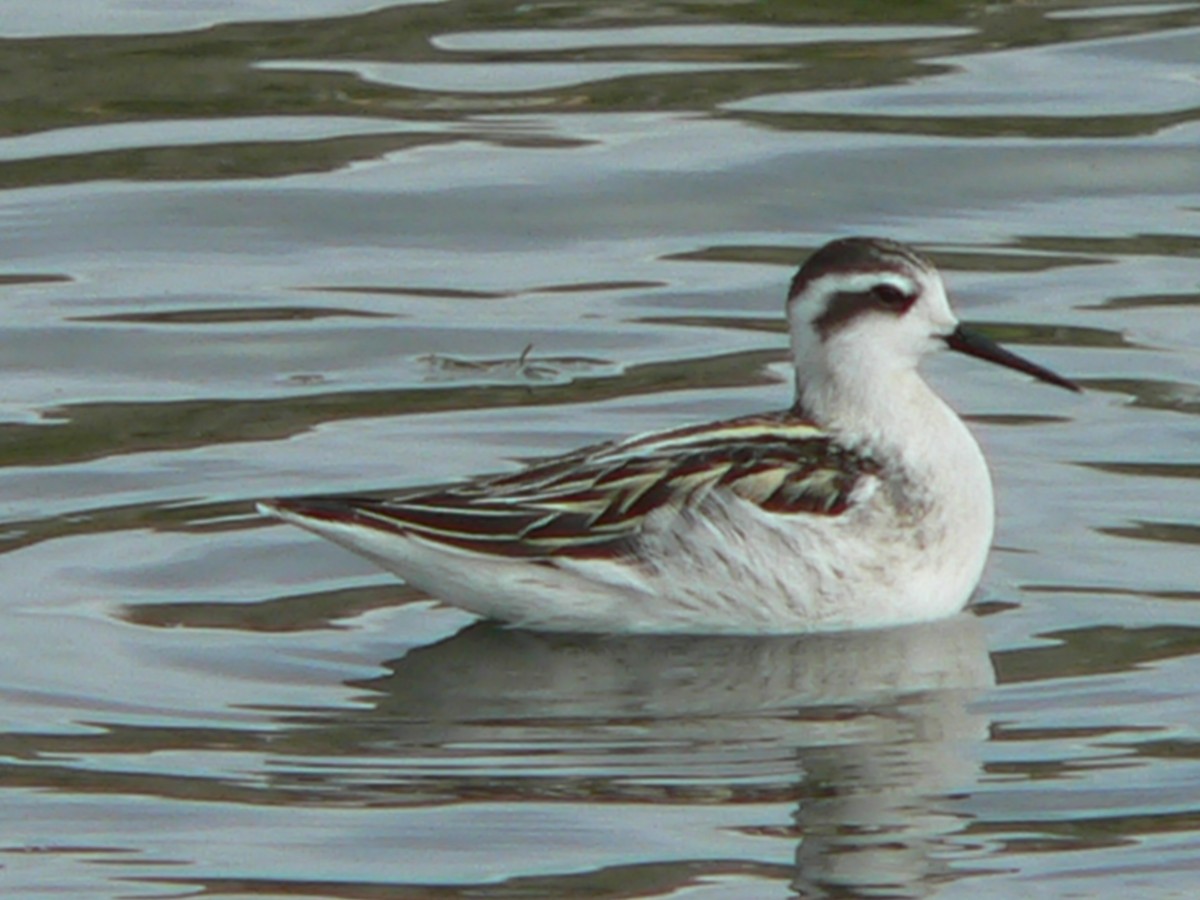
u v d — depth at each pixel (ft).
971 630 49.14
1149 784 42.68
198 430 57.72
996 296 64.44
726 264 66.80
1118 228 68.18
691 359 61.52
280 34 79.56
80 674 46.93
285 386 60.34
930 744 44.29
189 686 46.57
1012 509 53.78
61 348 62.18
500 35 79.77
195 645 48.24
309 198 70.03
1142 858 40.32
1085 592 50.37
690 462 49.55
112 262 66.95
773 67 77.25
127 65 77.15
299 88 75.82
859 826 41.45
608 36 79.56
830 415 50.90
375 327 63.41
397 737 44.68
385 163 71.72
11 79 75.97
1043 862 40.29
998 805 42.11
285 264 66.95
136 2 81.92
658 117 74.18
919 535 49.49
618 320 63.77
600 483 49.37
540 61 77.82
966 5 81.76
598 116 74.18
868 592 49.24
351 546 48.91
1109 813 41.75
